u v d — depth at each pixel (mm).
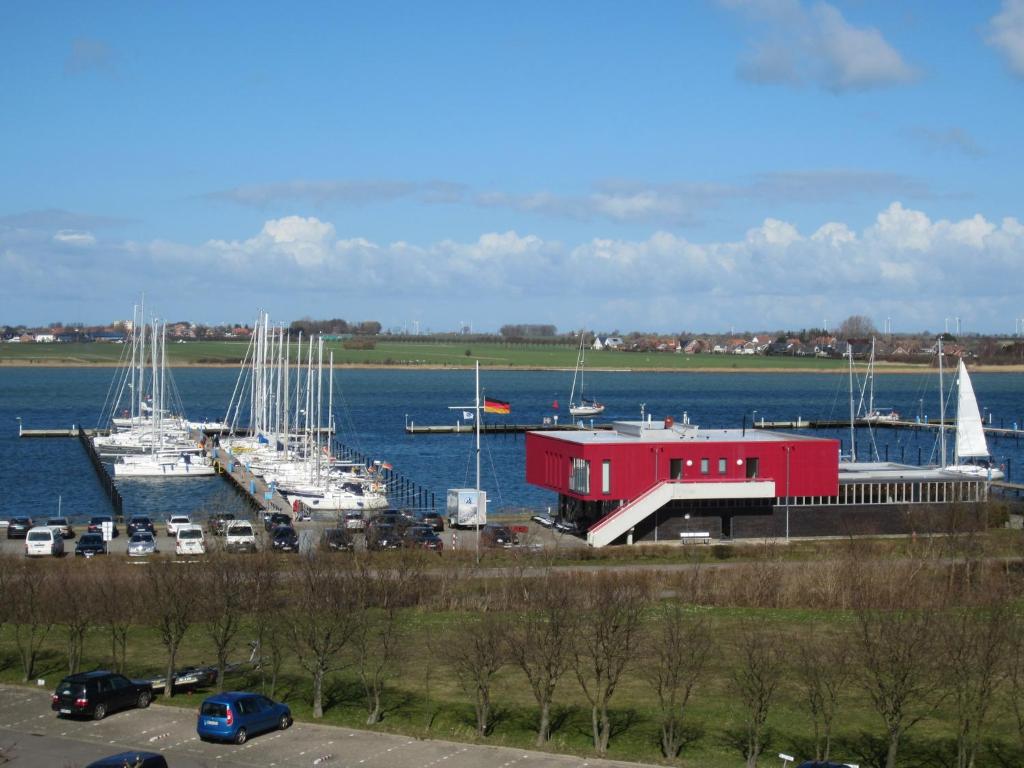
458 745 58250
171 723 60438
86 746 56375
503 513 143750
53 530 114125
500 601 85938
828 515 126188
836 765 51969
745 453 124812
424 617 82312
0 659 72562
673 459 124438
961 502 124562
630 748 59094
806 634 78938
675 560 108750
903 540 119062
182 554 105312
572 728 61969
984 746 60750
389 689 67688
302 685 68062
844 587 91750
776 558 108312
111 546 113250
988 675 58875
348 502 150000
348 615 67938
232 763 54344
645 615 83500
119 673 66875
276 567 85062
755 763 57219
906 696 60125
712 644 76750
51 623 74688
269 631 70938
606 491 123312
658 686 63250
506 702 66250
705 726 62906
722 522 124375
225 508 147125
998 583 88250
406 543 104000
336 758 55562
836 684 65750
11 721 60469
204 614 72250
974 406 184000
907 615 74750
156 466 187500
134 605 78625
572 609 72438
